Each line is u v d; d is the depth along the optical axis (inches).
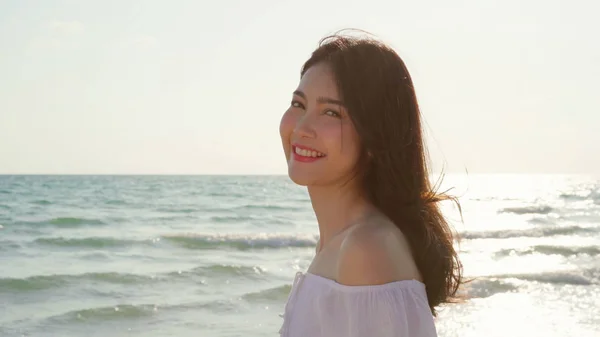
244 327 455.5
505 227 1352.1
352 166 66.3
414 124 67.1
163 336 434.3
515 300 537.3
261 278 665.6
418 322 56.2
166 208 1743.4
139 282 633.0
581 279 654.5
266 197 2375.7
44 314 499.8
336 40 68.0
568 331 434.0
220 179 4741.6
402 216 65.9
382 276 56.6
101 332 450.0
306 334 63.2
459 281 74.0
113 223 1294.3
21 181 3449.8
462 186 4178.2
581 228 1331.2
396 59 66.6
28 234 1053.2
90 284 619.5
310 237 1005.8
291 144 69.5
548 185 4549.7
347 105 64.3
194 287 611.2
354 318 56.3
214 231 1171.9
